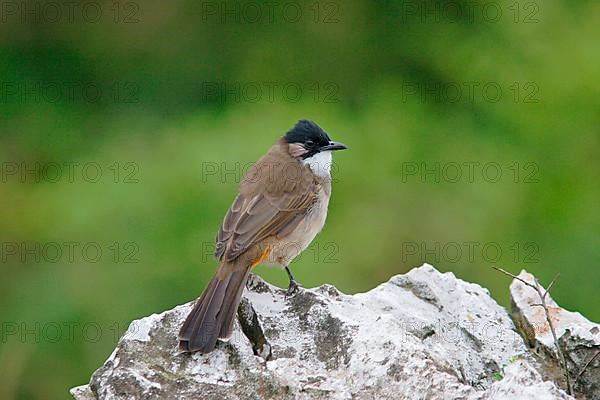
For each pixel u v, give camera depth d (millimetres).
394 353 6008
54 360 12961
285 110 14703
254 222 7863
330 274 13391
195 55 17250
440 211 14578
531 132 15680
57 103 16703
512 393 5438
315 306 6730
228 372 6137
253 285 7211
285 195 8164
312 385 6035
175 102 16891
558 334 7066
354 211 14156
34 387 12930
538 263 14430
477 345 7211
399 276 7754
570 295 14242
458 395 5621
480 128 15914
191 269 12945
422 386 5758
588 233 14672
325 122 14594
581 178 15266
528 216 14859
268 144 13992
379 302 7266
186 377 6098
